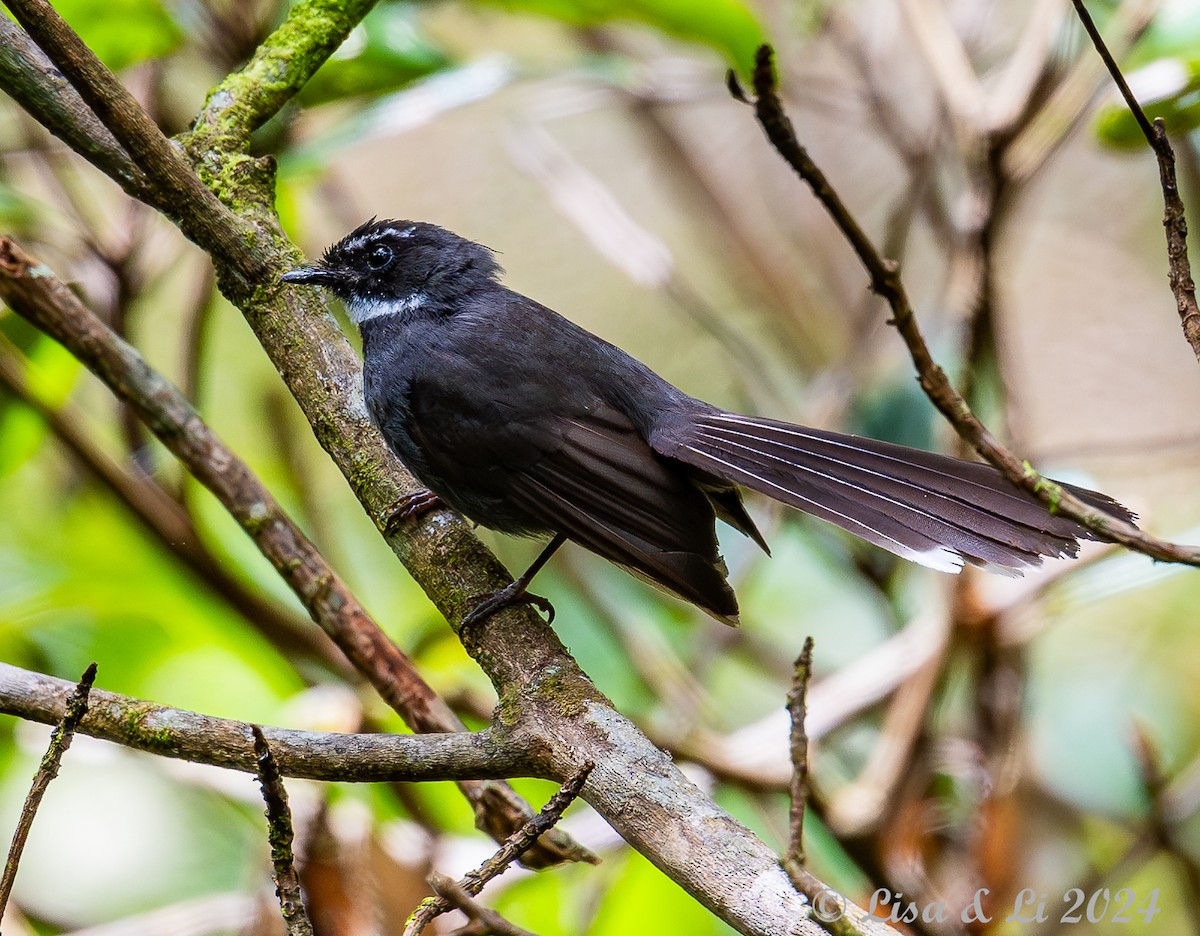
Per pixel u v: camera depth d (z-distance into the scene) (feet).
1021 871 33.35
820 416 39.86
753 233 49.67
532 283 51.75
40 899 37.40
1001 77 42.73
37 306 23.40
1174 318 48.52
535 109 46.47
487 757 21.24
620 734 21.08
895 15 44.34
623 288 51.47
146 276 35.68
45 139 35.83
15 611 34.24
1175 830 33.76
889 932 17.62
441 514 27.07
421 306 30.53
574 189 43.37
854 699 34.81
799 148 15.76
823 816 32.63
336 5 30.25
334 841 28.19
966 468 26.00
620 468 27.99
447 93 35.76
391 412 29.17
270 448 41.45
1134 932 36.96
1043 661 44.06
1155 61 32.91
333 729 30.99
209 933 32.71
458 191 52.44
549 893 32.68
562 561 39.24
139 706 20.97
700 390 50.03
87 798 38.47
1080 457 43.32
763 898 18.66
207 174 28.68
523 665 23.52
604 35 46.85
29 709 20.99
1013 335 41.24
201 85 41.55
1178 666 43.88
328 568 25.71
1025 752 35.12
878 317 43.29
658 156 50.39
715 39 33.60
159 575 35.40
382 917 28.35
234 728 20.66
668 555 25.71
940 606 35.12
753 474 27.02
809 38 44.37
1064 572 34.09
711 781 33.47
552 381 28.73
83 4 31.53
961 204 37.99
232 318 46.65
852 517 25.76
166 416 24.48
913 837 32.81
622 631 37.99
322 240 49.42
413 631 35.68
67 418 32.81
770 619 44.24
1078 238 49.73
